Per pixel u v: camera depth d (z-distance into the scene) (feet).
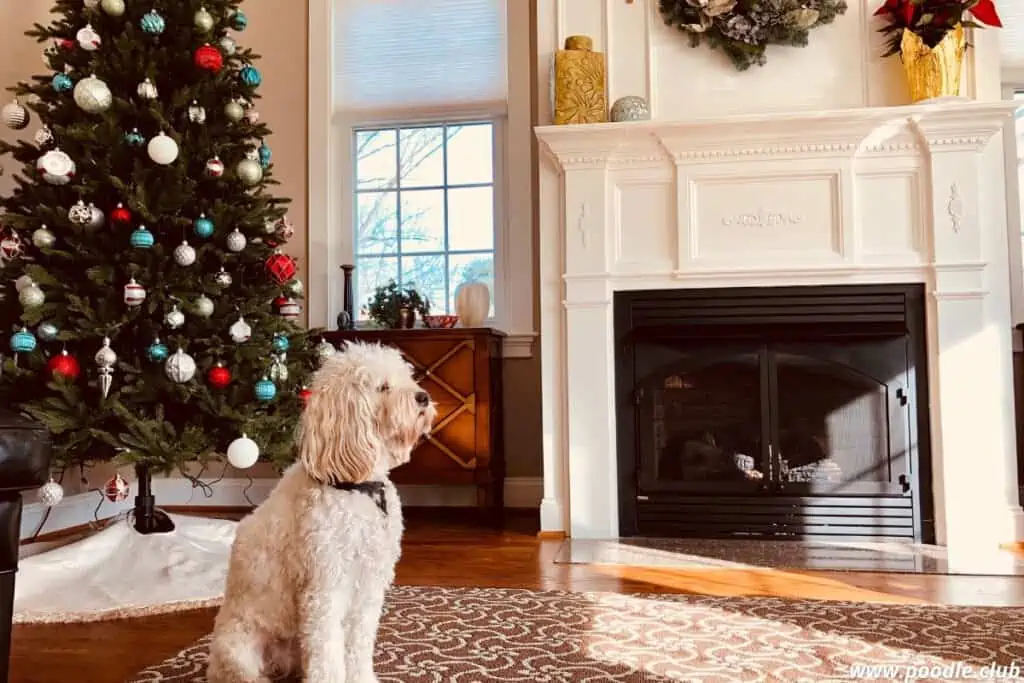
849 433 10.76
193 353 9.00
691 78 11.41
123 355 8.80
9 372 8.08
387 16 14.08
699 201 11.15
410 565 9.41
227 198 9.42
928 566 9.15
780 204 10.96
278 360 9.22
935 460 10.50
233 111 9.34
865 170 10.78
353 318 13.73
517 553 10.06
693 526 11.03
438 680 5.62
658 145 11.16
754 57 11.10
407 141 14.29
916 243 10.68
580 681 5.60
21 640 6.70
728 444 11.05
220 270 9.17
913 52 10.48
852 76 11.08
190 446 8.35
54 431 7.86
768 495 10.84
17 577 8.05
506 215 13.87
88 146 8.53
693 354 11.07
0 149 8.94
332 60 14.26
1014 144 12.62
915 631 6.67
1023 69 12.51
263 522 5.01
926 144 10.56
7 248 8.50
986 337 10.41
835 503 10.70
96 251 8.49
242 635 4.86
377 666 5.89
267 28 14.43
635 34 11.55
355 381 4.89
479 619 7.08
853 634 6.61
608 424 11.14
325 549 4.72
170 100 9.14
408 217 14.25
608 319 11.25
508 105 13.60
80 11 9.11
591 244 11.28
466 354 12.03
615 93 11.55
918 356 10.67
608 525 11.07
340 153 14.32
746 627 6.82
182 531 9.64
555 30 11.84
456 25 13.92
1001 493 10.29
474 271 14.03
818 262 10.82
